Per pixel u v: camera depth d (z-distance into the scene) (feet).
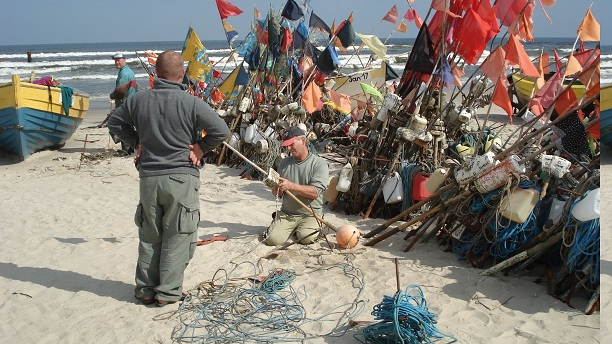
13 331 12.97
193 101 13.19
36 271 16.62
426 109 22.30
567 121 15.71
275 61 34.30
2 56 232.12
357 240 18.28
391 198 21.12
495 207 15.85
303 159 18.67
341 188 22.04
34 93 36.83
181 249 13.91
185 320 13.29
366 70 36.86
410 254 17.70
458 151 24.86
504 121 54.49
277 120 30.12
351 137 29.22
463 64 25.40
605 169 14.61
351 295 14.69
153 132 13.11
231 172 32.07
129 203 25.00
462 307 13.89
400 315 11.41
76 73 139.64
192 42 36.19
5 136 37.29
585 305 13.80
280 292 14.93
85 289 15.20
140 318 13.39
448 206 17.44
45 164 35.68
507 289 14.84
